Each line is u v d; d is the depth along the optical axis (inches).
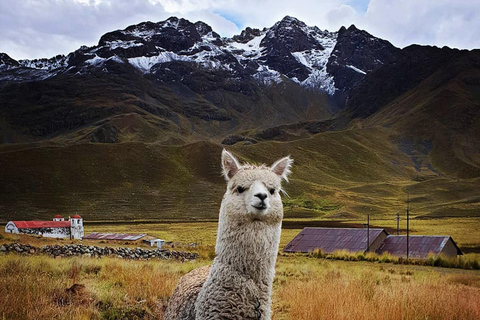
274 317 468.8
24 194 7224.4
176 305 256.8
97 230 4886.8
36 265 655.1
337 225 5172.2
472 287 900.6
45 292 440.1
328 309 438.0
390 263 1769.2
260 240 219.6
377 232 2164.1
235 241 220.1
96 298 453.4
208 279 226.7
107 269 692.1
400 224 5251.0
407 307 461.4
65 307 401.1
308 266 1264.8
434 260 1717.5
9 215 6501.0
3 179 7485.2
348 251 2036.2
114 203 7332.7
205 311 219.1
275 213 224.1
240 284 217.3
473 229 4475.9
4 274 531.2
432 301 508.4
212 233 4436.5
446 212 6963.6
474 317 469.4
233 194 226.2
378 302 490.6
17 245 1037.8
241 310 214.5
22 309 374.3
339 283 696.4
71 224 3405.5
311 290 536.7
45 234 3312.0
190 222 6186.0
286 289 623.8
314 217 7047.2
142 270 673.0
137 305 448.1
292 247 2294.5
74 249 1099.9
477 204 7554.1
